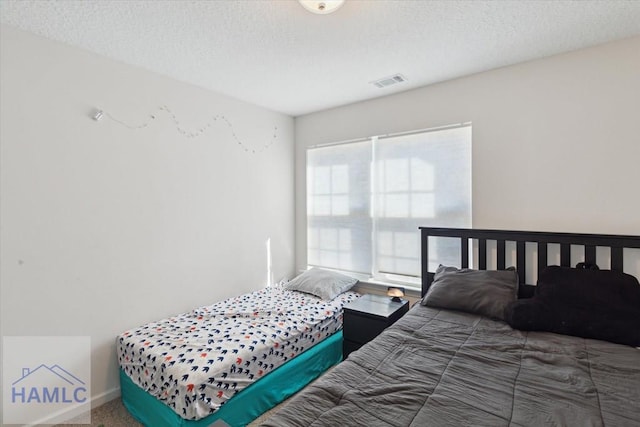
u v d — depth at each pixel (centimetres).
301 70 247
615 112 204
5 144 181
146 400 196
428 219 283
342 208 340
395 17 178
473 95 256
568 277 193
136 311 238
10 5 162
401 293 272
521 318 180
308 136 366
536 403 114
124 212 231
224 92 293
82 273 211
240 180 315
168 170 257
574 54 216
